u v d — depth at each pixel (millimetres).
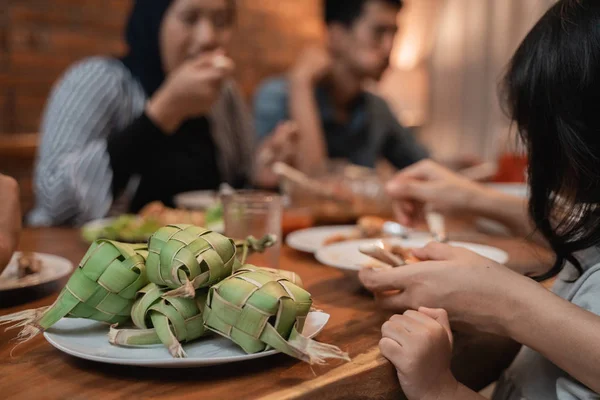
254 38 3205
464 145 4121
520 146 642
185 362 427
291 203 1295
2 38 2219
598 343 470
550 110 543
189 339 471
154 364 427
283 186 1325
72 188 1357
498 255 810
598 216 542
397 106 4312
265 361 479
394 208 1051
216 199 1226
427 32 4188
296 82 2049
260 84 3266
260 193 857
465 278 544
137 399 410
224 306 448
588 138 525
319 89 2139
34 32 2289
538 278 613
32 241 1026
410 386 486
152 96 1631
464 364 603
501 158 1973
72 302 488
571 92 524
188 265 453
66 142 1462
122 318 503
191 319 465
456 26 4121
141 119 1399
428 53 4301
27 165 2174
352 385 456
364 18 2004
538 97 551
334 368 470
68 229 1178
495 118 3896
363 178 1387
